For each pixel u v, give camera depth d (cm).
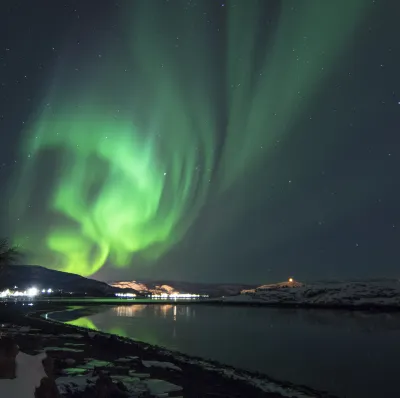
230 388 764
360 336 2116
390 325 2733
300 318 3312
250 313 3906
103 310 4219
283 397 738
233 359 1366
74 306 4919
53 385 180
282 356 1462
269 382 864
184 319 3095
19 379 173
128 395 653
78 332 1599
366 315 3678
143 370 891
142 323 2698
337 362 1348
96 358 1030
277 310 4366
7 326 1808
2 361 176
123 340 1388
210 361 1091
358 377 1106
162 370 896
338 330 2412
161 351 1172
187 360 1045
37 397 171
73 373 819
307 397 751
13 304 4319
